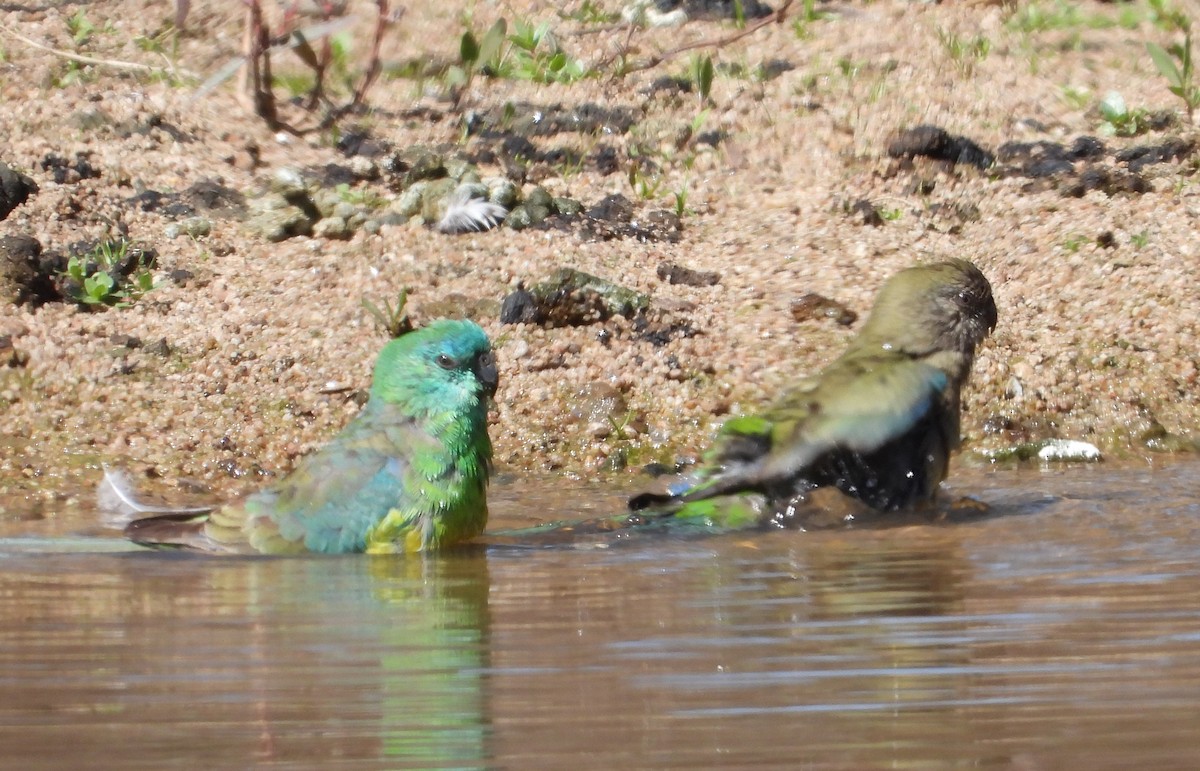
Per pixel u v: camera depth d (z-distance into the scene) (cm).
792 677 624
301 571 874
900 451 1045
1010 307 1393
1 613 754
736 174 1580
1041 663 639
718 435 1055
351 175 1523
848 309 1362
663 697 598
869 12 1864
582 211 1498
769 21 1675
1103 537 927
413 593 804
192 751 541
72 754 540
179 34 1705
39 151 1479
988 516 1016
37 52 1642
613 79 1711
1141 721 562
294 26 1672
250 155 1538
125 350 1286
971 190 1559
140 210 1445
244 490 1145
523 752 538
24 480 1143
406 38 1752
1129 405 1282
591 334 1332
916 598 766
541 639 691
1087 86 1717
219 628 718
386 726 567
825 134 1625
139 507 1086
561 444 1234
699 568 863
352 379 1263
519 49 1741
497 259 1412
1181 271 1424
